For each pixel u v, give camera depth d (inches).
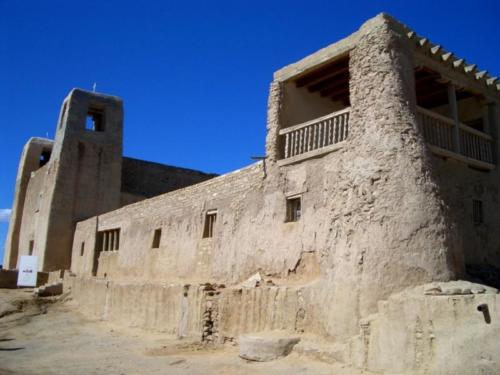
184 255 695.1
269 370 374.0
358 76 452.1
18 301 896.3
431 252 370.9
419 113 449.1
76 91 1306.6
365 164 413.4
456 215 477.1
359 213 401.1
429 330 315.3
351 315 377.1
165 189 1434.5
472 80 522.3
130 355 490.3
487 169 522.0
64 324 733.3
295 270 486.0
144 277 799.7
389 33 442.0
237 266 569.9
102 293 787.4
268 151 552.7
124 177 1380.4
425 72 490.0
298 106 569.0
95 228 1051.9
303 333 422.3
